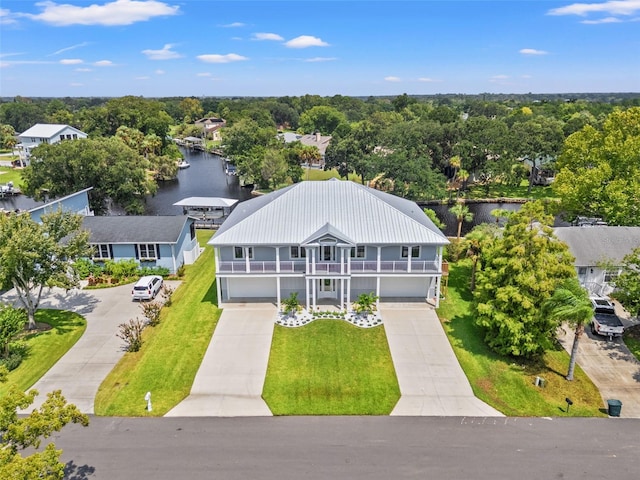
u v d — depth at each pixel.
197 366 24.33
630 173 41.03
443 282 35.06
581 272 32.66
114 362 24.69
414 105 167.25
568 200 42.56
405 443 18.47
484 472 16.88
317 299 32.28
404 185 66.62
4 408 13.07
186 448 18.17
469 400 21.53
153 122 109.00
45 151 53.03
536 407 20.98
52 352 25.64
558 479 16.56
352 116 178.25
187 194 76.62
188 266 40.16
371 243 29.36
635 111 42.97
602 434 19.08
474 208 64.69
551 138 73.19
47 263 27.48
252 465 17.22
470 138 74.00
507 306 23.92
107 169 54.03
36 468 12.05
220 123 168.25
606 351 25.91
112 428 19.41
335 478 16.55
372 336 27.38
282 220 30.92
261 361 24.81
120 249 37.50
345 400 21.53
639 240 33.53
